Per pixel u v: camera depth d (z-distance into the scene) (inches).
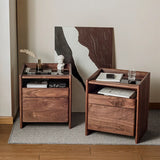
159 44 156.1
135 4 151.9
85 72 156.1
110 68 150.6
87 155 119.3
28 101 137.7
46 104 138.3
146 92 134.2
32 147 124.2
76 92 157.9
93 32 153.4
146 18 153.5
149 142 129.6
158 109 162.1
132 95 128.6
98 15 152.5
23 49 154.4
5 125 142.8
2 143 126.9
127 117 127.3
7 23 136.6
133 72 133.5
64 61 155.1
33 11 151.3
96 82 130.0
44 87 137.1
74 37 153.4
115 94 127.9
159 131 139.6
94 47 154.3
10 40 138.8
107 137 133.3
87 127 134.0
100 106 130.3
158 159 117.9
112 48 155.3
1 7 135.1
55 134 134.9
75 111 159.8
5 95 142.5
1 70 140.4
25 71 142.6
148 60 157.6
